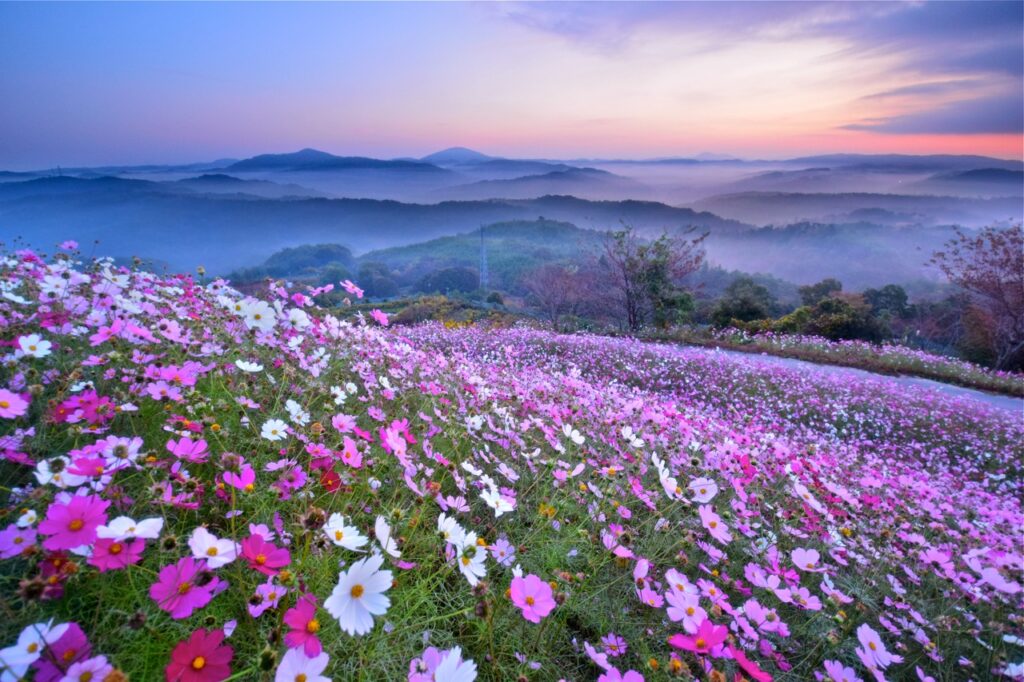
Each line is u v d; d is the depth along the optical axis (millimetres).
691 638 1454
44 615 1114
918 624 2479
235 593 1341
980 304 20141
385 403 3264
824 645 2154
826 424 9258
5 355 1934
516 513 2453
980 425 10242
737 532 2795
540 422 3393
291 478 1704
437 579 1695
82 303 2510
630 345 13359
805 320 25422
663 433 4328
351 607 1033
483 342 12445
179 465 1579
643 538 2465
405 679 1334
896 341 24859
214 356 2682
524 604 1399
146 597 1204
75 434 1663
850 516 3475
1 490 1461
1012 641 2309
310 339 3551
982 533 4004
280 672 926
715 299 31938
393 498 2012
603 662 1531
